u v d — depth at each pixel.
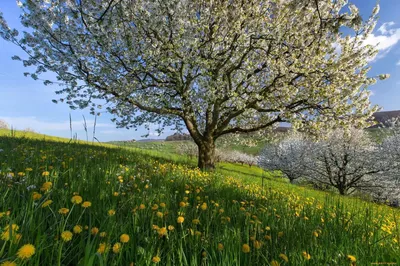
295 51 9.98
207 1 10.65
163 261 1.40
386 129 25.30
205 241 1.68
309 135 12.84
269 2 11.15
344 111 11.04
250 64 10.44
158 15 9.70
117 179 3.18
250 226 2.11
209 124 13.38
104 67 10.13
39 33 9.72
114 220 1.66
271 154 30.17
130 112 13.13
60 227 1.39
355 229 2.67
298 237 2.06
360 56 10.59
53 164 3.53
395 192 22.17
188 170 7.26
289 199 4.94
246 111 11.52
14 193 2.01
